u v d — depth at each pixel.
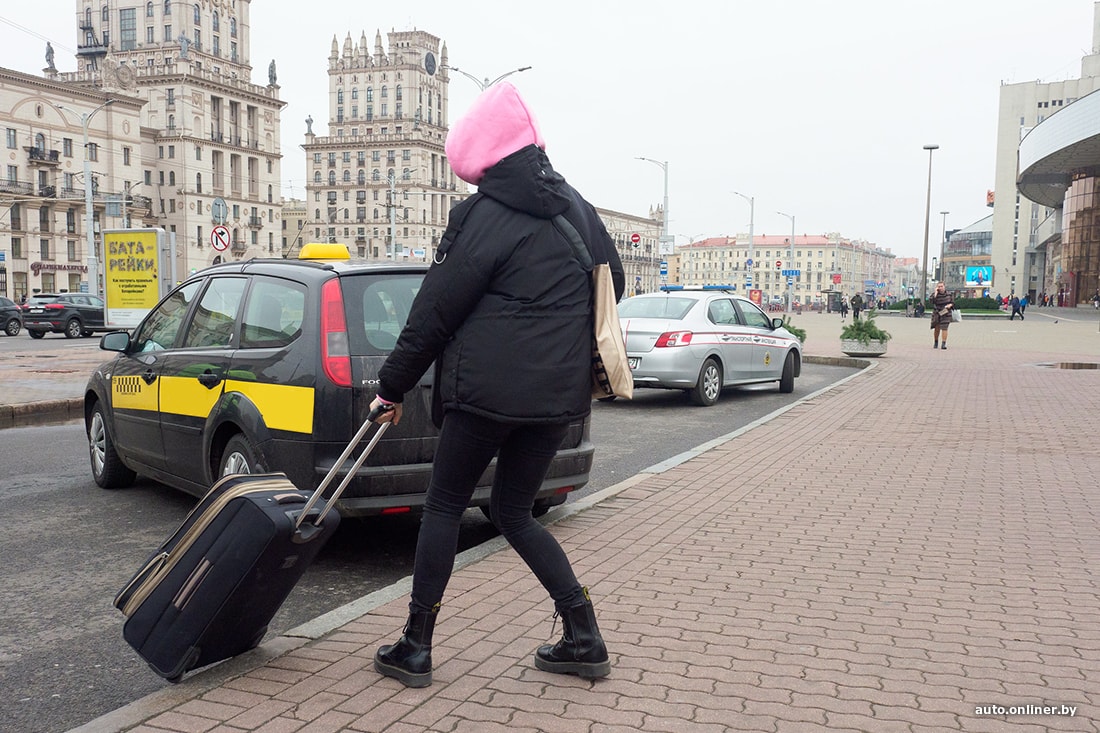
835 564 4.62
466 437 2.94
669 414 11.78
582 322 2.96
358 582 4.72
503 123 2.84
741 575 4.43
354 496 4.63
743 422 11.03
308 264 5.17
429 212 134.62
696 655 3.38
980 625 3.71
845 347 21.45
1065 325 44.22
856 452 8.20
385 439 4.68
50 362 18.55
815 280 196.75
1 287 73.50
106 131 83.56
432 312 2.84
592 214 3.12
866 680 3.15
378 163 132.50
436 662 3.31
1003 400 12.43
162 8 100.88
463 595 4.11
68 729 3.04
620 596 4.09
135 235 20.25
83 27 105.25
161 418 5.88
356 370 4.68
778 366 14.26
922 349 24.92
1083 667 3.27
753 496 6.32
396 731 2.76
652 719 2.84
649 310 12.93
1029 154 65.12
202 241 101.12
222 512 3.09
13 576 4.78
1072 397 12.77
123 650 3.78
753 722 2.82
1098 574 4.45
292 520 3.02
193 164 99.56
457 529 3.10
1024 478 6.96
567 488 5.52
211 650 3.12
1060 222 94.19
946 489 6.55
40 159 75.88
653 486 6.68
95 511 6.20
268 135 112.44
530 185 2.83
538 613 3.86
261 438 4.87
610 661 3.31
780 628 3.67
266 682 3.12
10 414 11.04
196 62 101.38
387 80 131.75
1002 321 50.88
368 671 3.22
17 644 3.84
